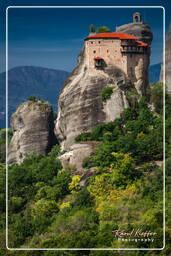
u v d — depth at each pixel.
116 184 92.75
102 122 131.12
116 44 132.88
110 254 70.75
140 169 99.81
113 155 105.19
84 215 82.88
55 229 81.88
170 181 90.88
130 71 134.12
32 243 79.50
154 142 108.81
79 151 115.38
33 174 114.56
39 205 93.50
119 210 82.06
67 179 105.19
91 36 133.75
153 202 84.06
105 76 133.25
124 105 130.25
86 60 134.88
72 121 133.38
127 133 120.44
